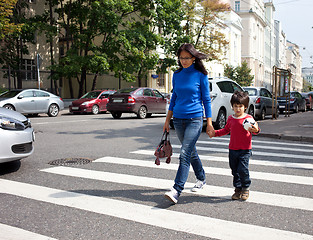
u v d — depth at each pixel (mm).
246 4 68688
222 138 9828
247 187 4234
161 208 3924
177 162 6406
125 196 4359
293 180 5188
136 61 26078
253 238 3131
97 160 6574
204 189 4691
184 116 4219
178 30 28500
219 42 33250
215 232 3264
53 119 16016
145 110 17344
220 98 11430
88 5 25812
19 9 24938
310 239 3109
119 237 3156
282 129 11578
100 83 35312
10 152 5352
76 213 3764
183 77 4266
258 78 73250
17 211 3830
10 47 24875
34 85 27406
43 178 5246
